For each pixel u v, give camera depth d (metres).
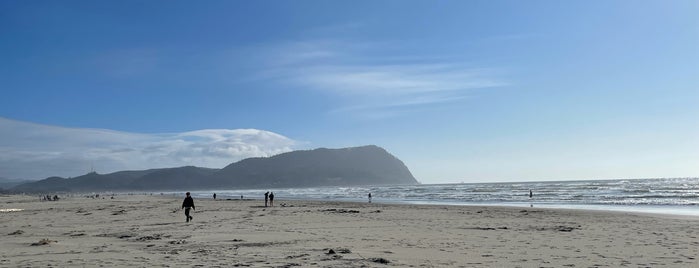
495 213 29.61
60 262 9.62
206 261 9.70
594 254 11.16
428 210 33.69
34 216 30.55
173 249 11.99
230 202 58.34
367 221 23.23
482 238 15.02
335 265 9.17
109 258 10.22
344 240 14.33
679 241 13.85
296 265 9.17
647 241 13.95
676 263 9.78
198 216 28.33
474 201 57.06
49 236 16.36
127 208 41.56
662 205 41.22
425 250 11.83
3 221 25.66
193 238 14.98
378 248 12.23
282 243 13.45
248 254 10.84
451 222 22.47
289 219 24.91
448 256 10.73
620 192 75.44
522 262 9.88
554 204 46.16
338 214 29.20
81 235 16.64
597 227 19.08
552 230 17.92
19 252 11.48
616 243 13.50
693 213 29.02
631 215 26.62
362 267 8.97
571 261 10.05
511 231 17.59
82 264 9.32
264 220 24.19
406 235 16.11
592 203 46.81
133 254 10.95
